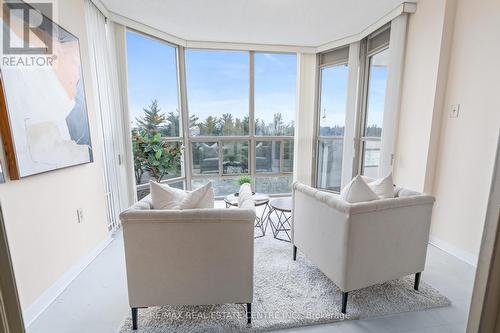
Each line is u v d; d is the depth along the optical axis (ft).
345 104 13.25
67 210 6.75
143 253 4.77
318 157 15.05
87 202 7.77
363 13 9.66
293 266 7.38
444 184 8.30
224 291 5.09
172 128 13.34
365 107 12.67
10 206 4.96
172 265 4.87
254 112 14.40
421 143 8.79
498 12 6.61
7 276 1.78
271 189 15.51
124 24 9.93
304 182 14.97
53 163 6.07
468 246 7.58
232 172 14.88
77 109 7.14
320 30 11.39
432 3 8.18
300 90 14.03
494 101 6.77
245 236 4.86
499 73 6.63
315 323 5.26
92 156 8.02
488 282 1.71
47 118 5.87
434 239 8.73
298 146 14.57
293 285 6.46
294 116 14.71
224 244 4.85
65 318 5.44
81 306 5.81
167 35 11.73
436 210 8.63
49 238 6.02
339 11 9.48
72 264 6.90
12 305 1.82
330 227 5.59
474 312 1.85
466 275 6.92
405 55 9.45
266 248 8.57
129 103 10.57
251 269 5.03
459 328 5.12
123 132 10.48
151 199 5.86
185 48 12.96
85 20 7.86
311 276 6.86
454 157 7.93
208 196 5.47
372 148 12.23
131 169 10.80
